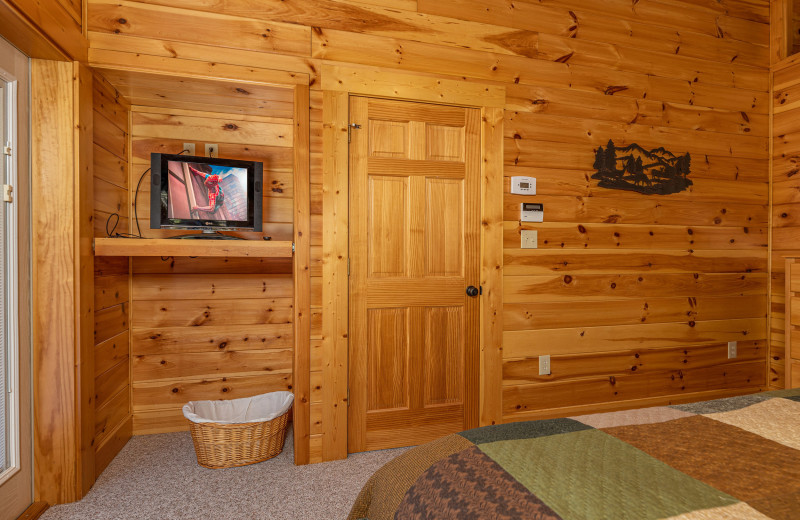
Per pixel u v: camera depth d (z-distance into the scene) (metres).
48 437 1.89
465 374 2.58
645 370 2.95
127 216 2.57
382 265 2.47
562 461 0.88
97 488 2.03
